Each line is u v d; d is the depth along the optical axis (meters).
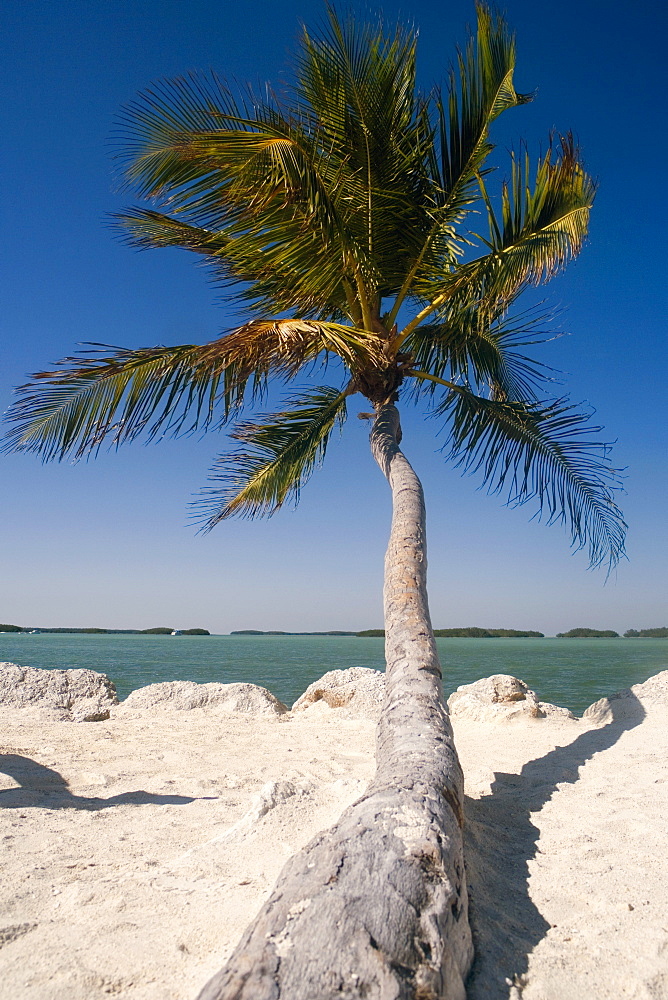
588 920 2.68
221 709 9.73
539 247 6.98
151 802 4.73
